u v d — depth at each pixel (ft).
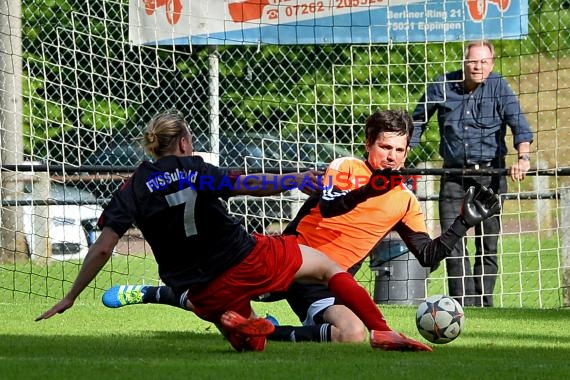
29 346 56.44
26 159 121.49
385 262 93.09
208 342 60.44
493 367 48.60
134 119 122.31
